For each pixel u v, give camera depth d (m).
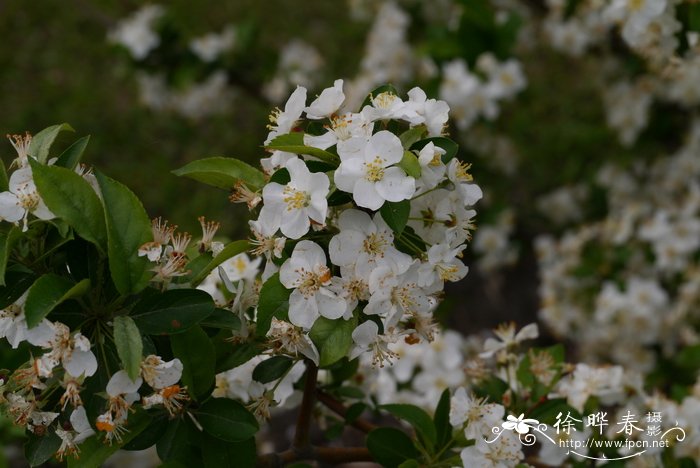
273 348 0.74
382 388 0.97
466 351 1.13
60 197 0.70
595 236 1.59
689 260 1.43
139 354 0.68
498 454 0.78
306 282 0.71
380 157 0.70
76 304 0.71
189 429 0.75
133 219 0.71
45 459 0.72
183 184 2.00
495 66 1.40
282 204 0.71
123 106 2.23
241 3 2.60
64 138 0.77
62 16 2.54
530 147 2.00
